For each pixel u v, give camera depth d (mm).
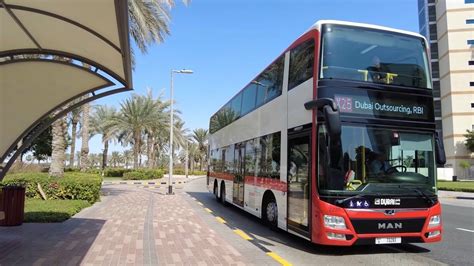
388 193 7605
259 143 11961
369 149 7727
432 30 83688
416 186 7848
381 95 8031
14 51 8258
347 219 7359
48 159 43062
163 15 20531
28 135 10570
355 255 8188
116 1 5207
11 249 7820
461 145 73562
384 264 7488
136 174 43812
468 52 75188
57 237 9094
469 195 27500
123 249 7984
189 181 44125
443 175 62719
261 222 12859
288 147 9414
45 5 6414
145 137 58281
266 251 8391
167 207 16234
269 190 10781
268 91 11305
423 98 8305
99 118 55188
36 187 16125
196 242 8812
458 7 76750
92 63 8578
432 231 7836
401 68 8344
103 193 23391
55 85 9242
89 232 9820
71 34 7422
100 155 99625
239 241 9523
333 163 7543
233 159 15641
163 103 46094
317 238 7586
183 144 55375
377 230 7480
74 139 52094
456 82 75250
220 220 13133
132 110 44812
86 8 6246
